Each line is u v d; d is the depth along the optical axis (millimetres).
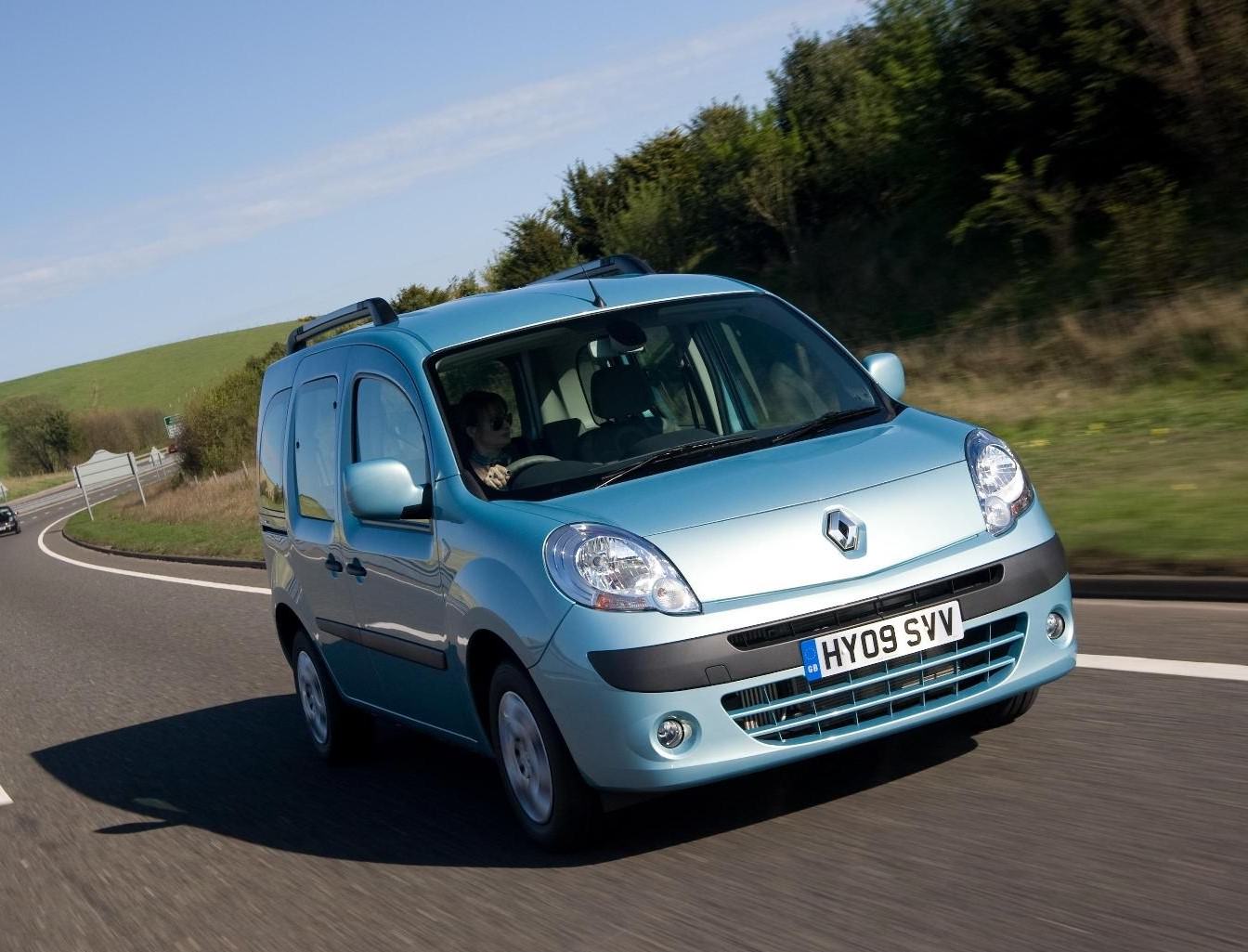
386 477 5102
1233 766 4484
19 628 18500
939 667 4438
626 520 4484
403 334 5738
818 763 5176
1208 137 19406
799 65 29688
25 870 6137
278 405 7258
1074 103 20797
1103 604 7523
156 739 8859
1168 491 9438
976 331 20812
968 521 4547
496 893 4543
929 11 23812
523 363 5305
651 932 3908
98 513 64500
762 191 28359
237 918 4875
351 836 5688
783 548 4352
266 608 15203
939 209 25188
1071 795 4418
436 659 5203
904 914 3686
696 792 5098
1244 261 17812
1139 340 16516
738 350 5484
